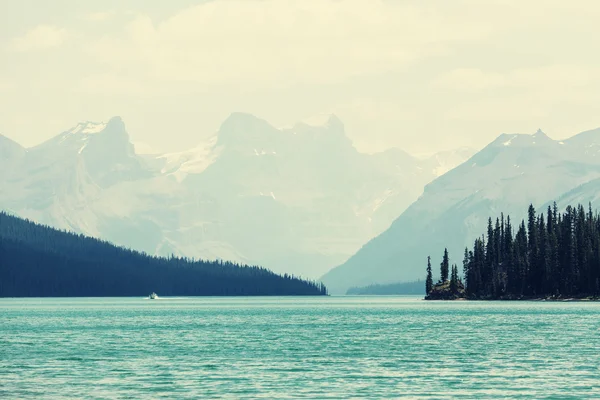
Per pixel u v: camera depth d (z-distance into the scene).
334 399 167.12
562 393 172.25
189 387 182.75
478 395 170.62
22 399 169.75
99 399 169.12
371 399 166.88
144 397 171.00
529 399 166.12
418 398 167.75
